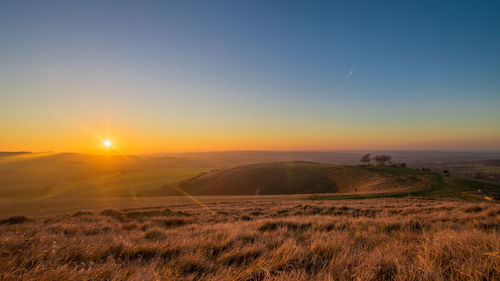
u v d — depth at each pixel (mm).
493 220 6652
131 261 3320
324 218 9156
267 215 17125
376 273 2486
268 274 2428
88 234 6641
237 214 18422
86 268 2936
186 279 2455
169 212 19047
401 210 14727
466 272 2307
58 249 3598
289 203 32125
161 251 3686
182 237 5090
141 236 5535
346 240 4039
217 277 2488
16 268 2646
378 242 4215
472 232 3805
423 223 6730
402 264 2584
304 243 4172
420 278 2229
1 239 4035
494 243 2947
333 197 45906
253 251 3461
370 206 20969
